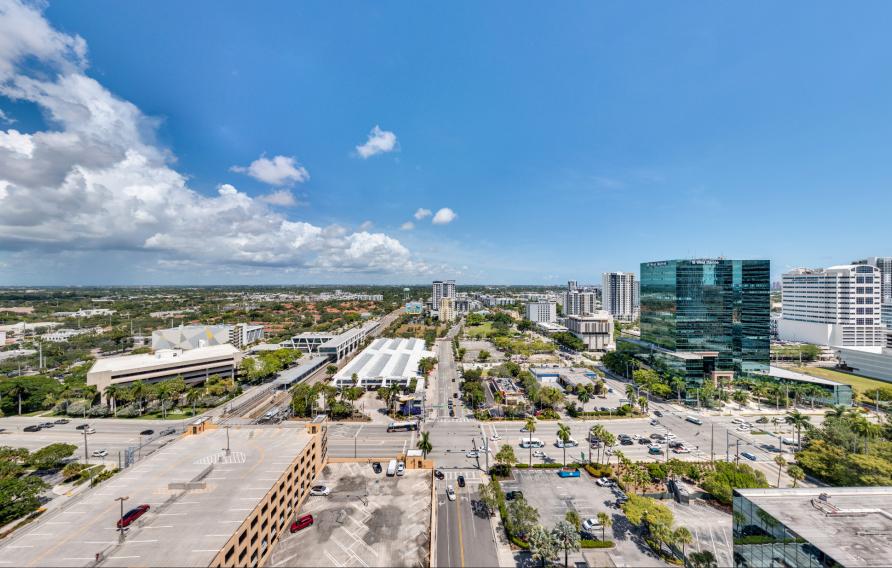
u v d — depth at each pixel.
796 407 171.25
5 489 85.31
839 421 118.50
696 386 187.25
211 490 67.00
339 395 187.38
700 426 148.38
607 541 79.56
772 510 58.31
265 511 64.88
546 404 165.00
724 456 121.25
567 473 107.88
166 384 163.12
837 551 50.22
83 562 51.00
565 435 114.81
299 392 161.50
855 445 109.38
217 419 153.75
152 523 58.09
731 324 193.50
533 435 138.75
